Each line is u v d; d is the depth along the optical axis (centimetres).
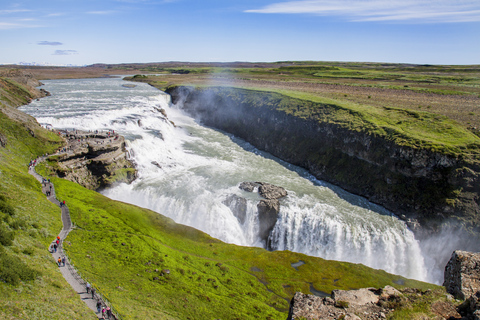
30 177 6372
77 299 3625
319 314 2805
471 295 2627
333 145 9162
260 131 11644
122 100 14338
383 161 7875
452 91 14012
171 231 6172
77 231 5394
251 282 5003
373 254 6300
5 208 4772
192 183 8012
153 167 8712
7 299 2983
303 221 6719
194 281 4806
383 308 2822
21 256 3909
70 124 9819
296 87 16300
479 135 8050
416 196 7038
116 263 4841
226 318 4088
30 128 7656
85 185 7438
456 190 6656
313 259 5700
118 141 8262
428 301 2797
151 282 4581
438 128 8450
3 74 15300
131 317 3544
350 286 5003
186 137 12031
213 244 5972
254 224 6912
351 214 6962
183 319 3909
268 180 8450
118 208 6512
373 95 13438
